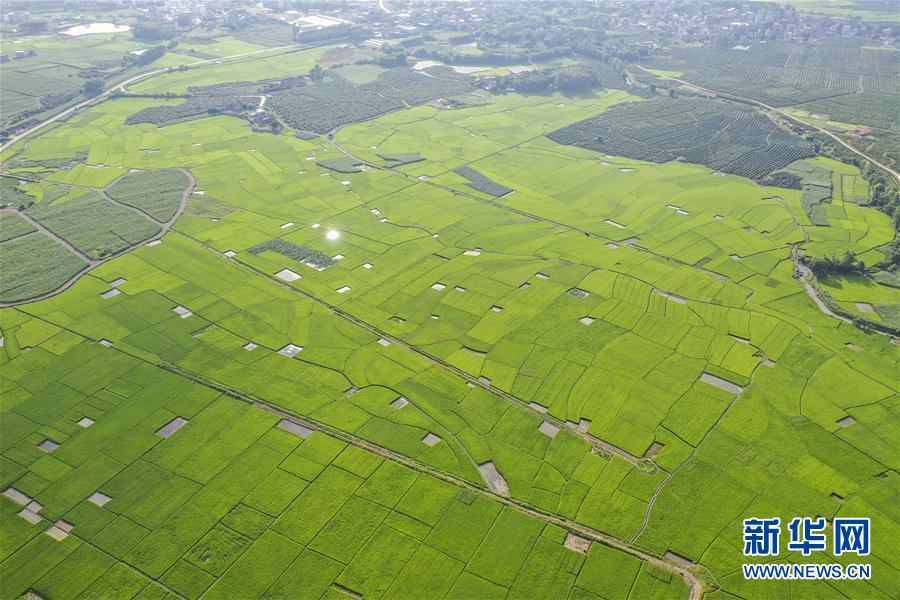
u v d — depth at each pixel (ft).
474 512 275.39
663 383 347.97
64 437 318.04
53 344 385.09
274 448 309.01
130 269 467.93
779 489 285.43
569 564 253.65
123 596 245.04
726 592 243.40
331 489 286.66
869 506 276.82
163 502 282.15
